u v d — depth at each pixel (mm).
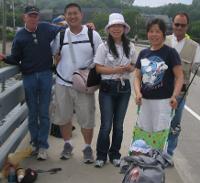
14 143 6348
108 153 6289
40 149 6355
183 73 5910
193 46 6012
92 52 6031
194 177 6461
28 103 6250
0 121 5742
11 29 46188
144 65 5418
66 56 6055
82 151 6793
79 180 5656
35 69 6066
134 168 4406
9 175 5445
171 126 6188
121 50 5828
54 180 5621
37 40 6012
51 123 7477
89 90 5973
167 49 5395
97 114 9617
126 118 9594
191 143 8391
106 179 5723
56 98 6223
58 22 7992
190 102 13500
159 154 4562
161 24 5328
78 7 5953
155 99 5430
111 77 5863
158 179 4332
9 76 5875
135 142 4734
